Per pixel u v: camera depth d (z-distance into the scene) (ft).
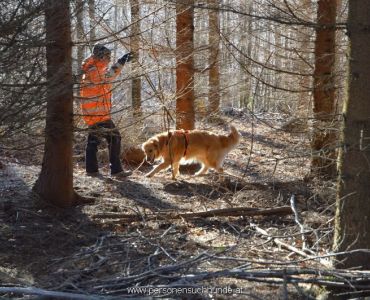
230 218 21.65
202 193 26.00
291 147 28.40
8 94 16.65
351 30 14.11
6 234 18.54
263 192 25.30
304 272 13.26
